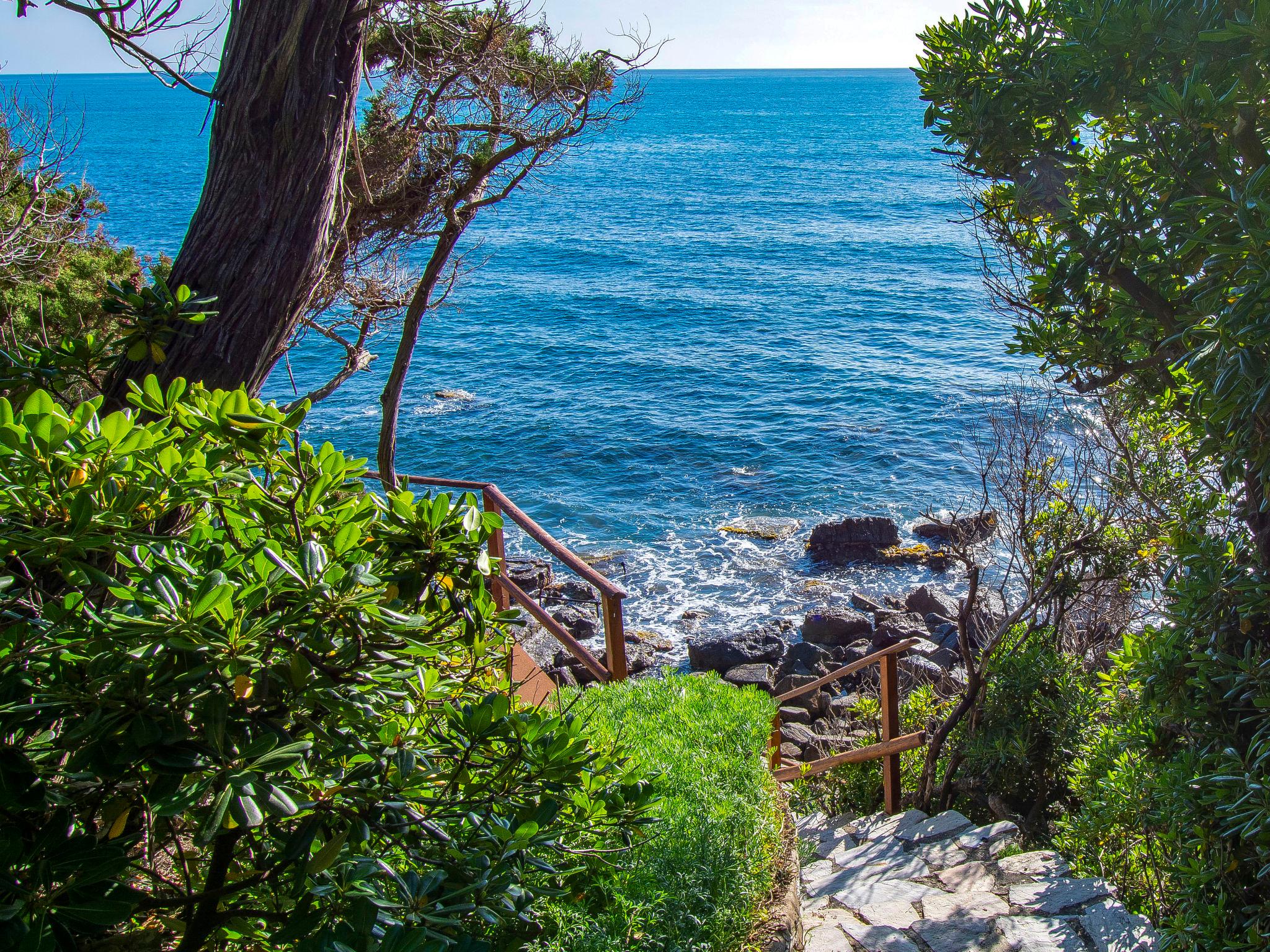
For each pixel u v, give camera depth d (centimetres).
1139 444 679
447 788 204
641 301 4462
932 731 775
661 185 9094
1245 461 287
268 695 172
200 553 187
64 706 155
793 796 759
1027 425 849
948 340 3572
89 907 147
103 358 258
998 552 1609
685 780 337
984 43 383
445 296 728
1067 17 342
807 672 1405
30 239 713
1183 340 318
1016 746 656
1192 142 304
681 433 2634
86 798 170
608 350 3600
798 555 1902
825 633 1560
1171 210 316
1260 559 355
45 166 754
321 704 173
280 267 286
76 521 158
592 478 2348
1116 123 366
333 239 306
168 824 196
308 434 2586
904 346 3522
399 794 185
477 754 217
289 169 283
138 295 260
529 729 204
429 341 3716
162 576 155
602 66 591
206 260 282
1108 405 684
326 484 208
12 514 163
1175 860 422
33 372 245
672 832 300
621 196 8431
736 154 11569
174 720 153
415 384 3098
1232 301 275
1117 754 515
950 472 2269
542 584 1770
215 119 287
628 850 280
